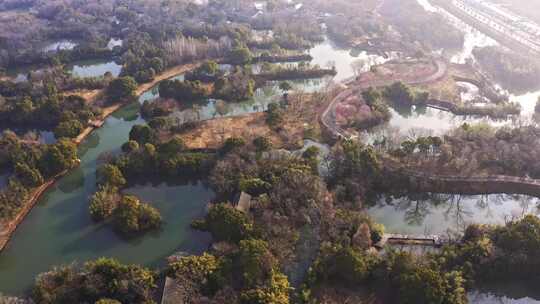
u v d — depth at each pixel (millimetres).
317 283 137250
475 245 142125
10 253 155625
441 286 124500
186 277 129375
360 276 134000
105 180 181750
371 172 185000
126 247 158250
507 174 191875
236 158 188125
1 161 195000
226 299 123562
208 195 184125
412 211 179875
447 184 185250
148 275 131875
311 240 152875
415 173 187250
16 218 168750
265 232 147625
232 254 139375
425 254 144000
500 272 139125
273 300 120625
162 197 183125
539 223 144250
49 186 186875
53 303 126125
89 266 138125
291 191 166625
